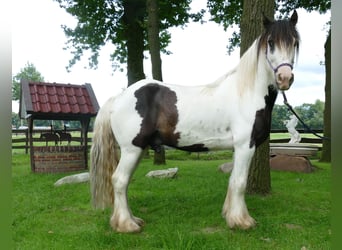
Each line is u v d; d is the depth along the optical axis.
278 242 2.82
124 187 3.12
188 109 3.07
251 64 3.05
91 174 3.27
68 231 3.14
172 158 10.48
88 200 4.25
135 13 10.28
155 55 7.85
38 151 6.78
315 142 10.99
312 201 4.18
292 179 5.85
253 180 4.45
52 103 6.98
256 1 4.21
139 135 3.07
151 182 5.50
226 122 3.06
